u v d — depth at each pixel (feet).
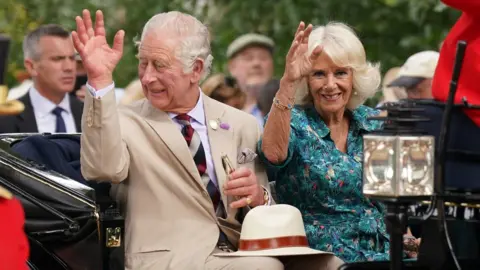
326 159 58.80
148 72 56.29
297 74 55.88
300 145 58.59
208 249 55.16
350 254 58.03
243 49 97.86
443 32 113.19
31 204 53.78
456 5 46.37
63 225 53.36
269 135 57.26
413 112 46.44
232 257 54.34
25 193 53.88
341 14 115.34
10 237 43.04
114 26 118.83
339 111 59.52
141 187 55.98
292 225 55.47
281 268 54.13
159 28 56.44
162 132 56.29
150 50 56.18
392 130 45.16
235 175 56.08
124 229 54.34
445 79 47.83
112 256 53.72
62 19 114.62
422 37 113.39
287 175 58.95
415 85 84.84
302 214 58.95
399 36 115.65
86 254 53.31
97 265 53.16
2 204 43.32
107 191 57.77
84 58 53.21
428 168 44.98
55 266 53.67
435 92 48.16
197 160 57.11
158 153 56.34
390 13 114.93
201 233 55.72
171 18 56.85
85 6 116.37
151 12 118.21
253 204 56.70
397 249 45.11
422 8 112.57
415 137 44.78
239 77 97.76
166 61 55.98
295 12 114.93
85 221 53.21
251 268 53.21
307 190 58.54
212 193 57.06
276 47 114.62
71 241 53.47
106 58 53.67
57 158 58.29
